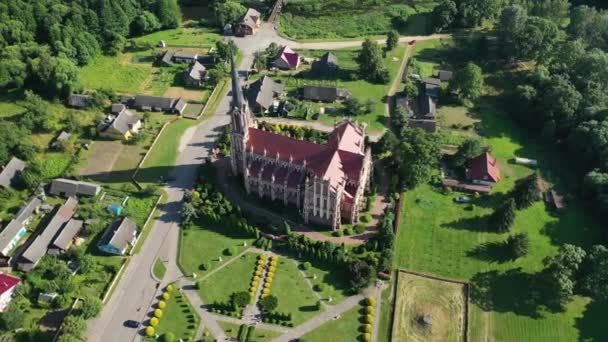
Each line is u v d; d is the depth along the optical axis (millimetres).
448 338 130500
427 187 170875
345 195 151250
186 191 167125
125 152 186500
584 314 135625
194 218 159125
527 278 144000
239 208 157375
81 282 141250
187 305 136625
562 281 133125
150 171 177750
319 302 136750
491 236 155125
